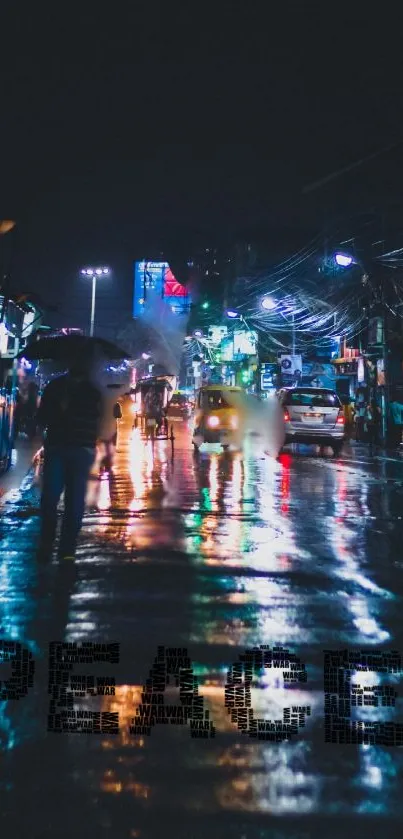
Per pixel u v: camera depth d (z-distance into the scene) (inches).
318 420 965.2
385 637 220.1
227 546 351.6
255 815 125.5
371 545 360.5
